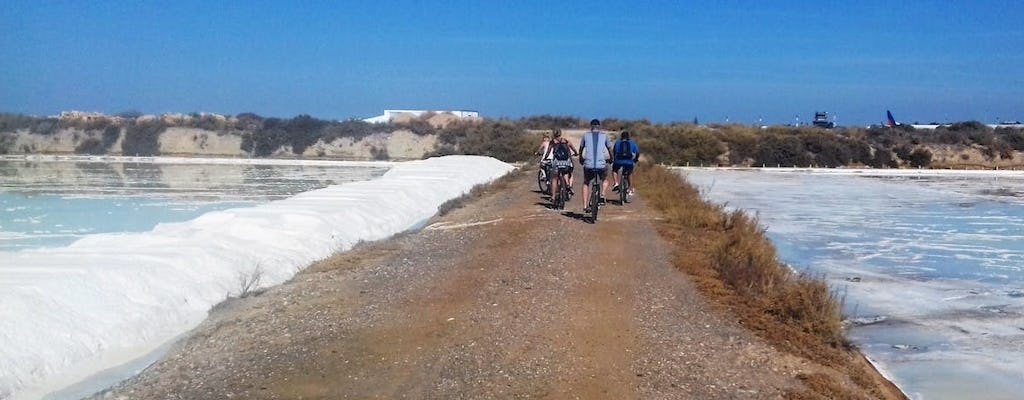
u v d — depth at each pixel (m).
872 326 10.45
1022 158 62.28
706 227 16.34
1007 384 8.20
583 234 15.16
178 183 34.38
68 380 7.02
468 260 12.53
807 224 21.62
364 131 65.12
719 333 8.58
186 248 11.15
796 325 9.03
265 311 9.29
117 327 8.05
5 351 6.82
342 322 8.73
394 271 11.70
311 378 6.95
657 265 12.16
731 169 52.00
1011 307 11.66
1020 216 24.05
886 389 7.70
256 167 47.97
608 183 26.14
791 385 7.11
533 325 8.63
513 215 18.30
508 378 6.98
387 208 18.95
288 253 12.40
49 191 29.89
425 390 6.68
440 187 25.31
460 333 8.31
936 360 8.97
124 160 53.12
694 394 6.75
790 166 58.06
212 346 7.92
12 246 16.70
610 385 6.88
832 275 14.09
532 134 63.31
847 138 62.59
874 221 22.45
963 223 22.12
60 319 7.65
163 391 6.65
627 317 9.09
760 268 11.16
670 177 29.27
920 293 12.55
